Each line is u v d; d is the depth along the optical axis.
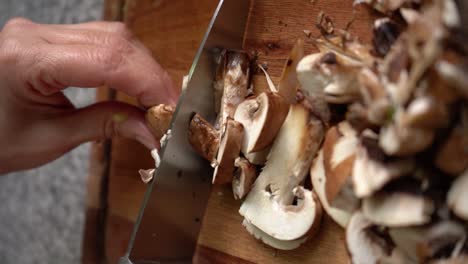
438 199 0.21
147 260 0.27
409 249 0.21
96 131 0.32
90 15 0.42
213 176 0.27
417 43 0.19
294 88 0.26
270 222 0.26
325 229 0.26
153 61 0.31
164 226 0.27
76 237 0.42
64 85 0.31
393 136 0.20
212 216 0.29
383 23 0.22
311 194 0.25
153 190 0.26
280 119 0.26
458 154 0.20
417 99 0.19
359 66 0.22
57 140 0.33
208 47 0.27
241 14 0.28
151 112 0.29
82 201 0.42
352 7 0.26
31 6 0.46
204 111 0.28
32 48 0.30
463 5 0.20
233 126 0.26
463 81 0.19
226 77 0.28
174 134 0.27
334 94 0.23
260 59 0.28
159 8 0.34
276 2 0.28
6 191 0.47
